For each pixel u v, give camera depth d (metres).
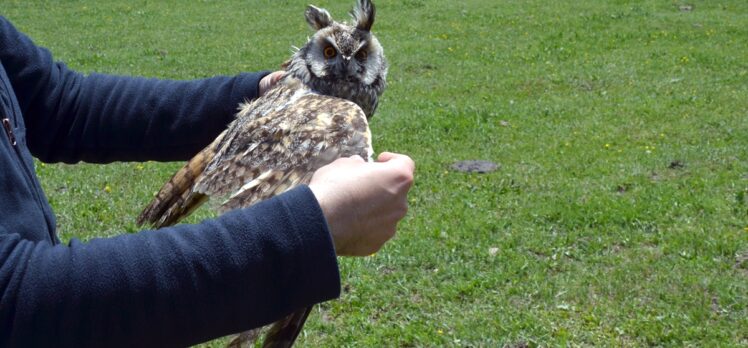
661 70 13.20
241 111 2.77
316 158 2.30
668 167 8.66
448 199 7.80
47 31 17.89
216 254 1.47
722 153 9.02
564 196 7.77
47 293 1.40
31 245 1.47
